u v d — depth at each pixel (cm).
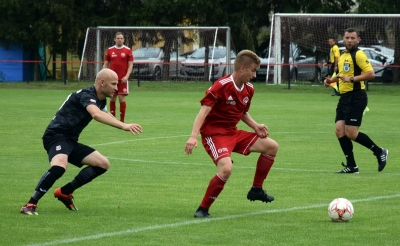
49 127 1271
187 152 1196
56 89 5575
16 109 3703
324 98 4722
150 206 1342
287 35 5878
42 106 3903
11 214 1242
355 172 1794
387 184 1616
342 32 5819
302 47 6197
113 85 1256
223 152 1223
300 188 1559
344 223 1186
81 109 1258
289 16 5806
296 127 2920
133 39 6353
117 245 1022
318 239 1066
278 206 1348
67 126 1261
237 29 6456
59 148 1249
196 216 1234
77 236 1077
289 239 1065
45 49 6800
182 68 6291
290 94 5106
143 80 6366
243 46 6581
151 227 1146
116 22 6650
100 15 6850
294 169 1853
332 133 2706
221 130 1248
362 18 5734
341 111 1794
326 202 1391
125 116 3397
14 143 2348
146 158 2039
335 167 1895
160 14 6619
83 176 1270
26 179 1658
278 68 5850
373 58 5888
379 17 5675
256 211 1296
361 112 1767
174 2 6488
